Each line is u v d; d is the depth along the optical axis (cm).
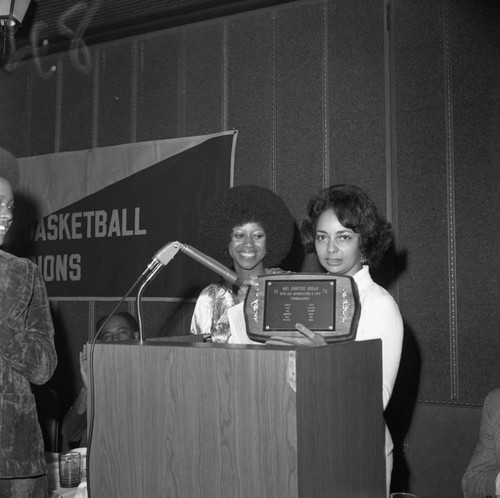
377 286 163
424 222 310
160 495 105
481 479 173
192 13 377
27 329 162
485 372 294
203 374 102
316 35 347
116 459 109
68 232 412
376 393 122
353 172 331
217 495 100
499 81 300
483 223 298
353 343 113
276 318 118
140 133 397
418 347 307
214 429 101
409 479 304
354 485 112
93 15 387
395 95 322
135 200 391
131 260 390
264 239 217
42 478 154
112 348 111
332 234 161
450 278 303
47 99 431
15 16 343
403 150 318
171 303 372
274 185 352
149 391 107
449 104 309
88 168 409
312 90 346
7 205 164
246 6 364
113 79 409
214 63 377
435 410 302
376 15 331
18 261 163
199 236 230
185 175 376
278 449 96
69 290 409
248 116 363
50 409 297
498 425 179
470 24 308
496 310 294
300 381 96
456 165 306
